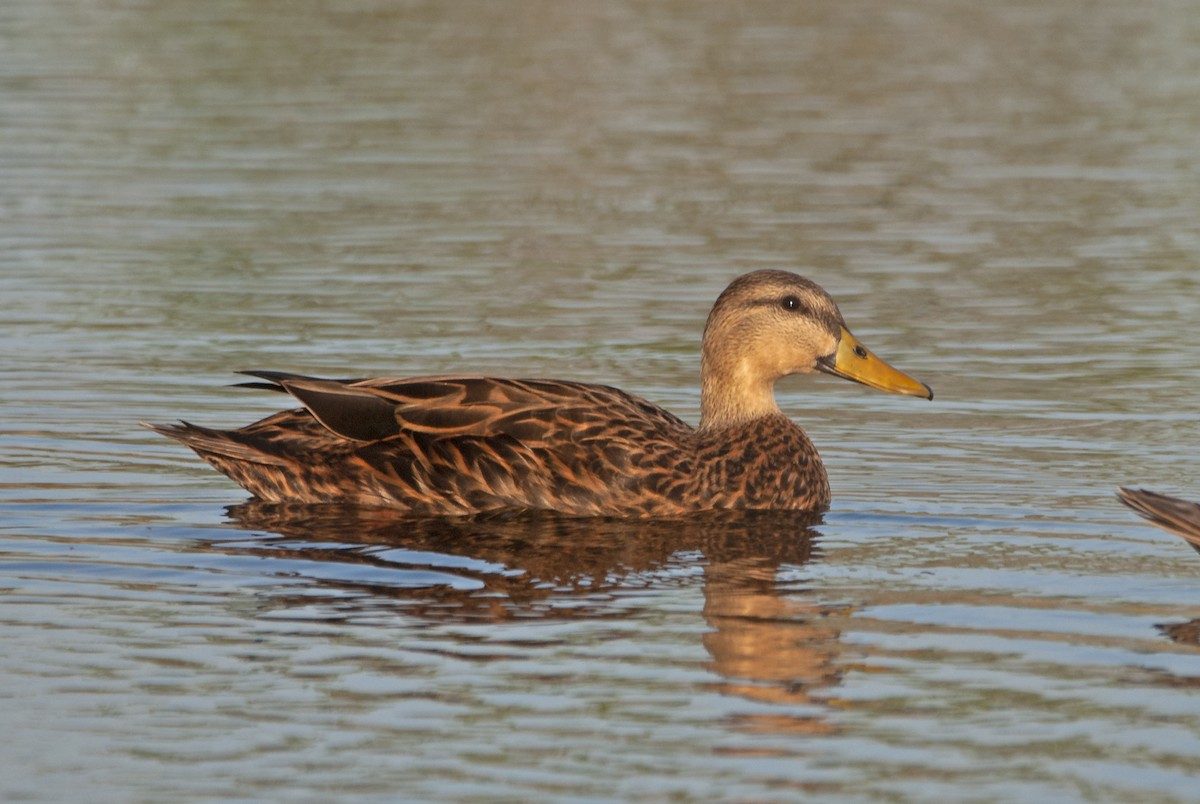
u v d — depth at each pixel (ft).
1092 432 52.29
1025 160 95.30
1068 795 27.68
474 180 89.66
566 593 37.60
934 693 31.73
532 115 104.83
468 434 44.88
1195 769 28.53
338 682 32.19
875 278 72.23
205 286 69.67
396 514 44.55
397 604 36.65
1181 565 39.58
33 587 37.50
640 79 115.55
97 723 30.35
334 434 44.83
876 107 108.37
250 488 45.44
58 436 50.75
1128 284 71.46
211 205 83.71
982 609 36.42
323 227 79.97
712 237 78.84
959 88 114.11
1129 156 96.17
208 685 32.01
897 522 43.86
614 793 27.71
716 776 28.32
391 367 58.75
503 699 31.37
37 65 116.16
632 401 47.32
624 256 75.46
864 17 139.23
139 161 92.07
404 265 73.51
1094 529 42.78
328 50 123.65
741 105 108.47
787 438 46.47
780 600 37.09
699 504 45.09
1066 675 32.55
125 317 64.90
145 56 120.16
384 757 28.99
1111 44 128.67
